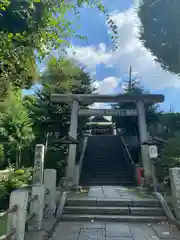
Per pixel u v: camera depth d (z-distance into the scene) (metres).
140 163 12.45
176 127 16.05
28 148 10.28
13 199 3.38
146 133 10.82
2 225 3.46
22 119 8.76
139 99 11.27
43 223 5.16
